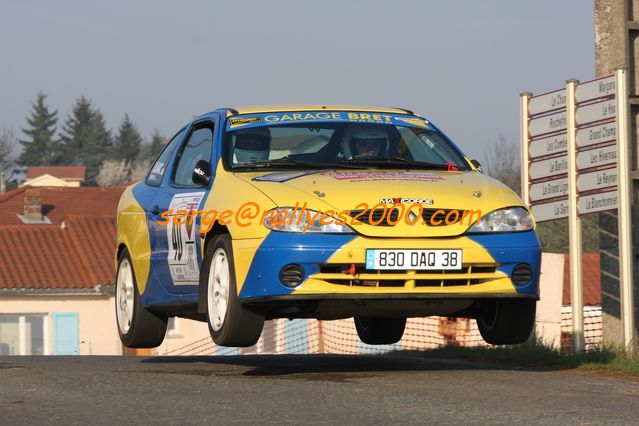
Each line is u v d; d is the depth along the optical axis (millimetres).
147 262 17375
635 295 20062
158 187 17703
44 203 101250
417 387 13289
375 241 13602
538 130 20469
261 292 13734
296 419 10891
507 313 14969
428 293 13727
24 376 14664
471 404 11875
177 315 17312
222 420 10852
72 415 11258
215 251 14812
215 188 15227
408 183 14312
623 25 20000
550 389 13328
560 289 21719
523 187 20812
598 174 18984
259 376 14789
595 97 19062
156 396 12555
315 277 13578
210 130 16781
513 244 14039
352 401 12070
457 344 21391
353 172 14906
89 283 65938
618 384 14148
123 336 18547
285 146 15984
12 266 66312
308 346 52688
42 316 65562
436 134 16922
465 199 14078
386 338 19516
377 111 17156
